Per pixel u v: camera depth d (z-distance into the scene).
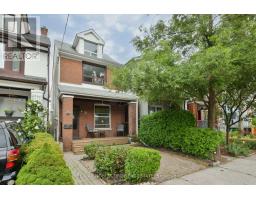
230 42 6.84
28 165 3.16
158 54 7.48
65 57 12.32
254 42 6.39
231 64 6.43
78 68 12.78
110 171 5.29
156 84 6.67
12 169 3.98
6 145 4.07
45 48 11.26
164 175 5.73
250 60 6.54
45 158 3.20
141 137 11.39
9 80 9.66
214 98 8.82
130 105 13.19
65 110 10.18
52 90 14.38
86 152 7.73
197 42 8.18
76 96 10.96
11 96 10.80
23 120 8.64
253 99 10.67
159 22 8.88
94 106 13.28
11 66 10.28
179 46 8.63
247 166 7.11
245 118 11.91
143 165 4.99
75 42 14.02
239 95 10.14
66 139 9.91
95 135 12.99
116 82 8.11
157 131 10.21
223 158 8.36
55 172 3.05
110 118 13.91
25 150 4.62
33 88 10.40
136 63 7.49
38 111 9.29
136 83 6.89
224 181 5.34
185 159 7.86
